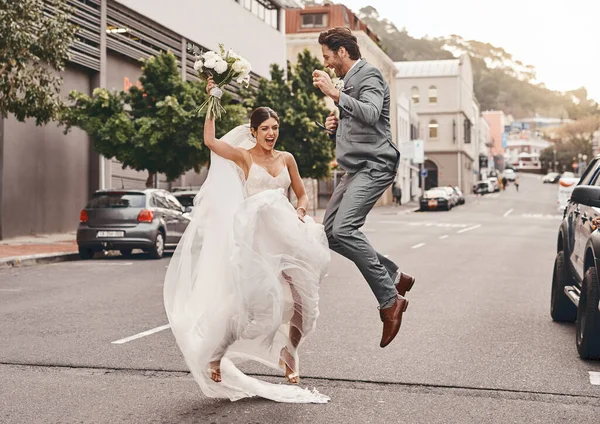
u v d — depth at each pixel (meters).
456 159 91.38
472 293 11.73
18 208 23.19
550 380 6.06
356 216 5.36
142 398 5.40
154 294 11.27
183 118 22.55
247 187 5.40
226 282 5.10
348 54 5.52
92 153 27.12
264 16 42.94
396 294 5.49
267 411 5.09
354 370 6.35
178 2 31.97
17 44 15.34
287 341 5.45
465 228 33.94
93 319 8.92
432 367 6.48
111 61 27.61
